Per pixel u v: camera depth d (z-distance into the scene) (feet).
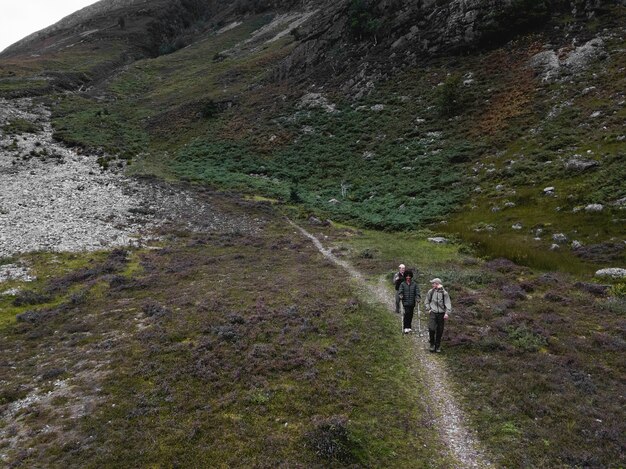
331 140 201.36
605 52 165.17
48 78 349.61
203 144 226.58
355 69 251.39
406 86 216.13
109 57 472.03
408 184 149.28
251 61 366.43
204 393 43.27
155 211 134.51
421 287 75.82
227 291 73.97
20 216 113.60
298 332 56.90
